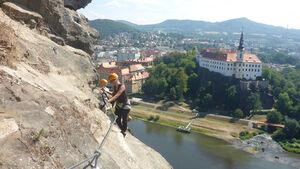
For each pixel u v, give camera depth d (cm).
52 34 2244
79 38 2573
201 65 17012
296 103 12656
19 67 1097
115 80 1179
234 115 11975
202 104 12850
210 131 10288
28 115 760
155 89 14212
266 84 14025
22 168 601
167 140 8919
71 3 2952
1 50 1056
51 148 716
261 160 7788
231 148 8662
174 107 13000
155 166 1312
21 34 1502
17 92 836
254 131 10362
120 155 1096
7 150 613
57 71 1570
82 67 1919
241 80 13412
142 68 18938
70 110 970
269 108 12875
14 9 1884
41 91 948
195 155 7669
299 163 7669
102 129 1161
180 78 13912
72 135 849
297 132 9556
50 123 793
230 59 14475
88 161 813
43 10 2156
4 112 727
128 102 1223
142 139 8850
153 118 11488
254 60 14138
